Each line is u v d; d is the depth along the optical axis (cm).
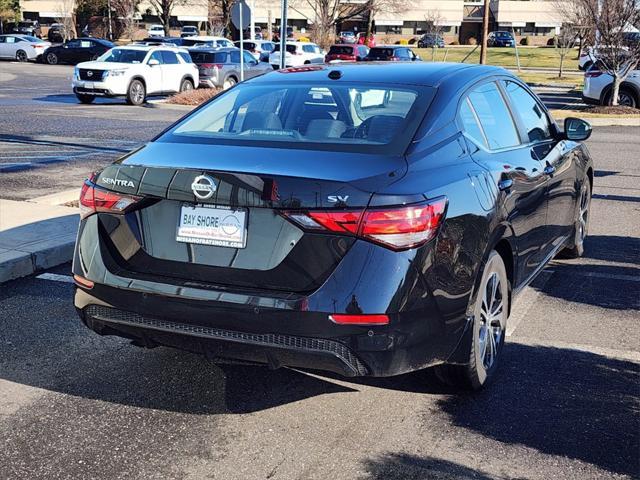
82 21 6216
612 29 2080
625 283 609
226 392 407
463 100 427
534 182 470
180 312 342
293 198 324
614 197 967
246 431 365
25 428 367
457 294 356
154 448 349
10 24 6712
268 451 347
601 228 801
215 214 341
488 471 331
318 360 329
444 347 356
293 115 410
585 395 407
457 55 5719
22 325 500
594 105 2217
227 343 339
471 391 407
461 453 346
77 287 376
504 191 412
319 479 324
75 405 391
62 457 341
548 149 535
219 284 340
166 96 2605
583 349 471
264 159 352
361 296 320
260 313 326
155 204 355
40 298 554
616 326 512
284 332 326
